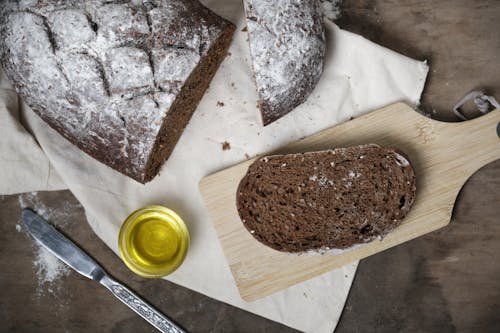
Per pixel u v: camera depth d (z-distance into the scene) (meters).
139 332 0.54
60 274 0.54
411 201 0.51
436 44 0.55
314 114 0.55
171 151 0.55
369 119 0.53
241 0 0.55
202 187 0.53
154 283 0.54
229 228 0.53
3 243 0.54
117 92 0.48
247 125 0.55
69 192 0.55
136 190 0.54
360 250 0.52
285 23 0.50
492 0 0.55
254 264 0.53
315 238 0.52
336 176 0.52
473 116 0.55
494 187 0.54
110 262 0.54
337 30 0.54
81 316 0.54
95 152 0.51
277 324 0.55
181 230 0.51
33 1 0.48
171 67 0.48
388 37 0.55
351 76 0.54
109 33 0.48
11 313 0.54
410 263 0.54
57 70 0.48
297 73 0.50
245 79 0.55
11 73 0.50
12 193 0.54
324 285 0.54
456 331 0.54
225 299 0.54
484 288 0.54
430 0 0.55
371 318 0.54
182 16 0.49
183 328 0.54
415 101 0.54
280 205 0.52
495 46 0.55
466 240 0.54
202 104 0.55
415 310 0.54
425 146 0.53
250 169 0.52
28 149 0.54
